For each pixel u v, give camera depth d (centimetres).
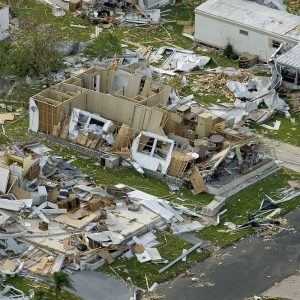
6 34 10569
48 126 8956
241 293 7131
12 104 9544
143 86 9419
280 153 8938
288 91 9894
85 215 7762
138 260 7388
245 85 9881
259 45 10412
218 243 7675
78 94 8994
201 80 10081
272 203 8194
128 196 8075
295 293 7150
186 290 7131
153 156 8494
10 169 7950
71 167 8438
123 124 8762
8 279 7112
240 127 9138
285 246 7688
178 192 8281
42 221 7656
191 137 8812
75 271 7238
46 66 9888
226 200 8200
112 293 7050
